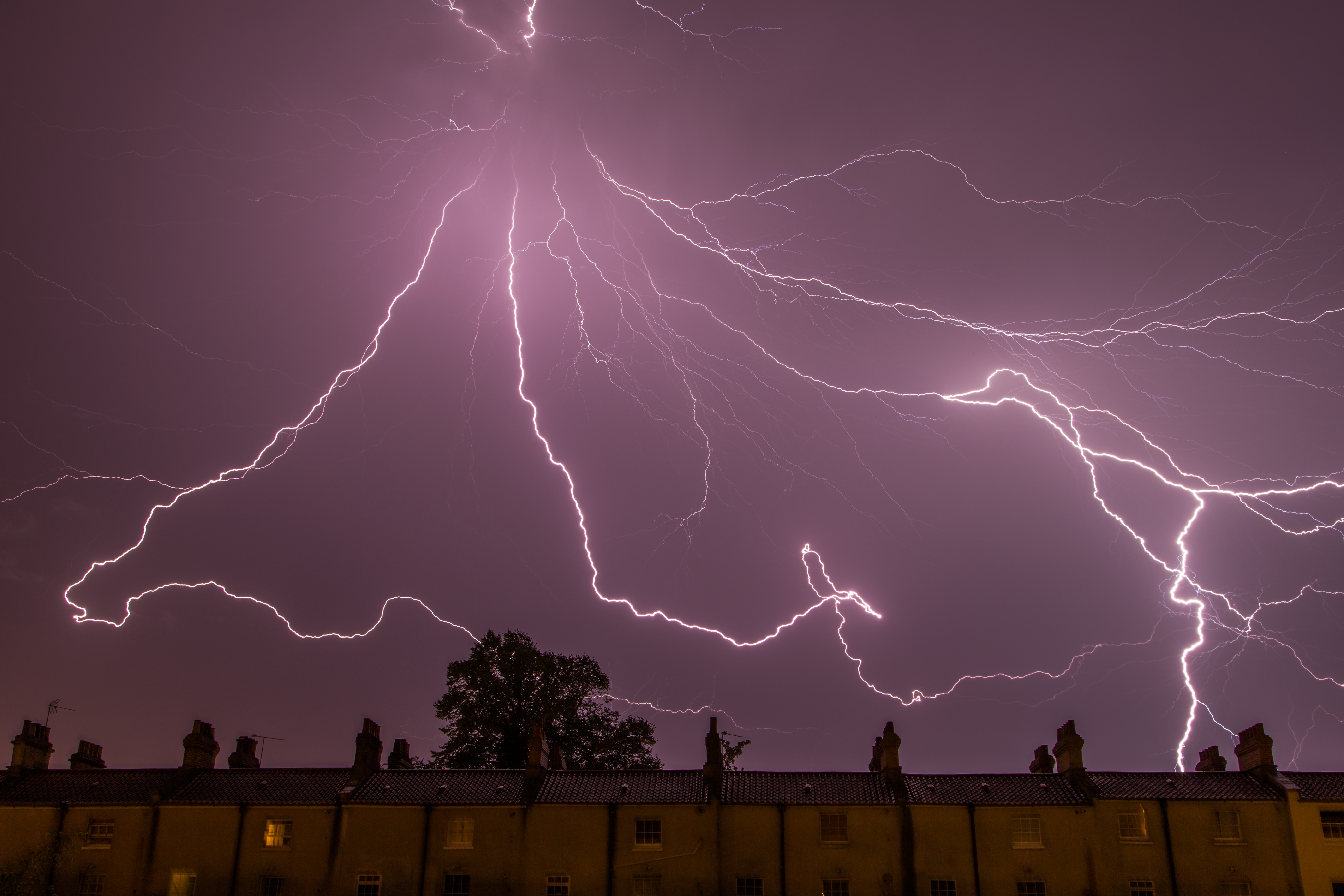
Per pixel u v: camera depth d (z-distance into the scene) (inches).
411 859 1408.7
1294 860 1365.7
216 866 1414.9
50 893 1398.9
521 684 2037.4
